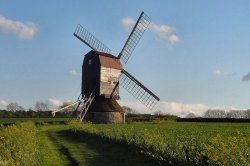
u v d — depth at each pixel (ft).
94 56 217.36
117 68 222.48
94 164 76.89
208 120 277.85
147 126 184.85
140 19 232.94
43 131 164.35
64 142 118.83
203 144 69.31
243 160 55.06
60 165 77.46
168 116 314.55
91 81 216.95
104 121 213.66
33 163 69.77
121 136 103.09
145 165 71.87
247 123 239.91
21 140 84.28
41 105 425.28
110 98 219.82
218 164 55.62
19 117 329.11
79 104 217.36
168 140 85.81
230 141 65.21
